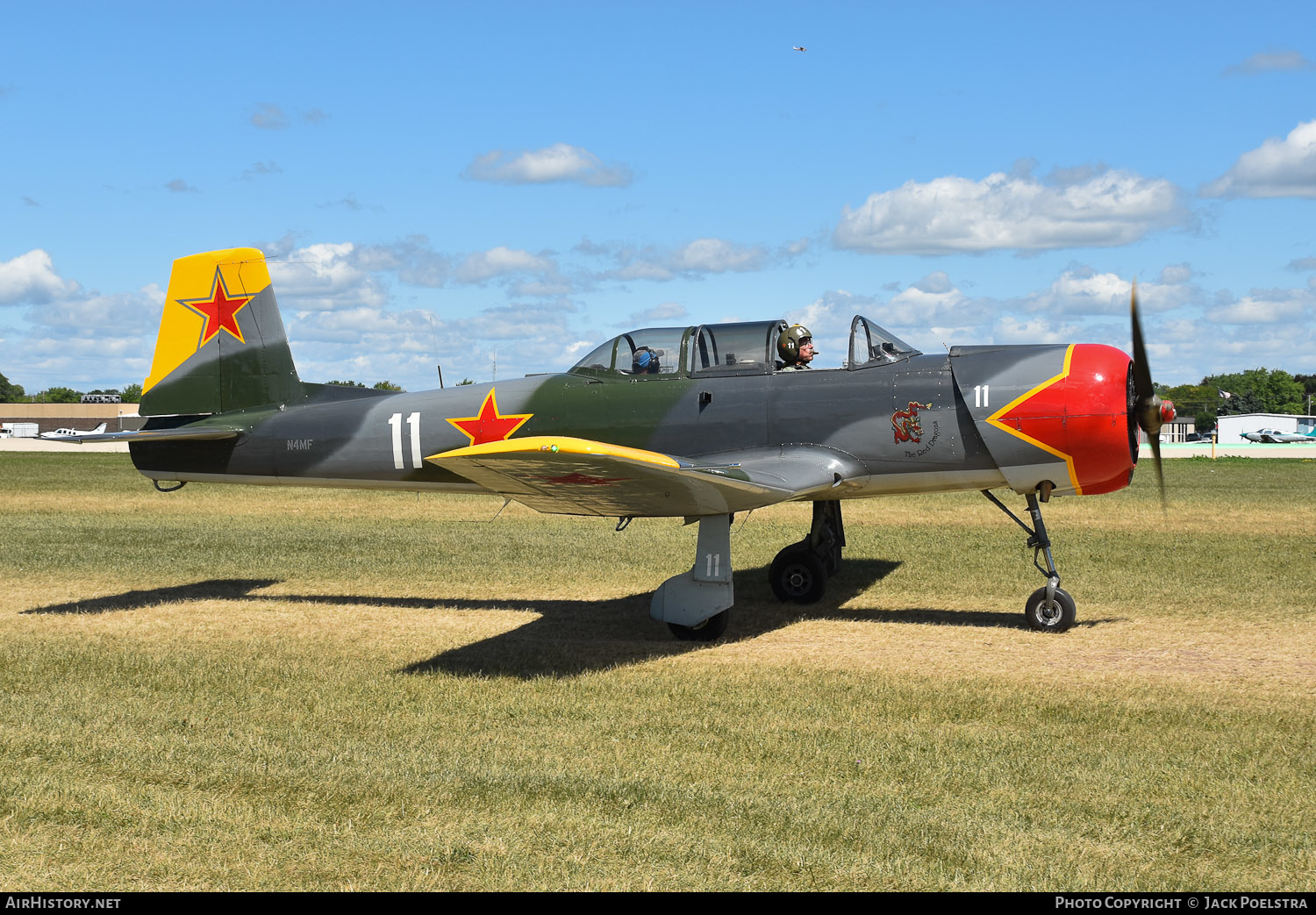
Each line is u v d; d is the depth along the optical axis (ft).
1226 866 12.60
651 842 13.33
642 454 21.63
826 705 19.58
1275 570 35.22
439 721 18.78
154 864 12.85
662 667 23.26
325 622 28.78
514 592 33.50
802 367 29.35
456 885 12.26
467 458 20.79
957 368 26.89
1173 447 177.06
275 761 16.44
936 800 14.70
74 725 18.40
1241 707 19.29
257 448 32.94
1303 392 482.28
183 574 37.14
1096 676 21.93
